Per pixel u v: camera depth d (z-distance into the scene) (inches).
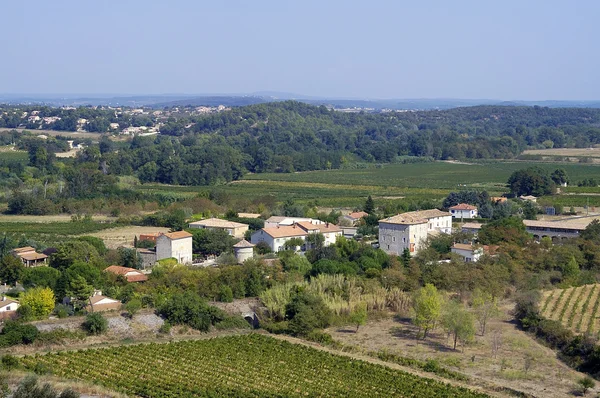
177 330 6254.9
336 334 6407.5
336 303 6776.6
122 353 5511.8
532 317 6565.0
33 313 6146.7
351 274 7628.0
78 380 4781.0
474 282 7450.8
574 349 5748.0
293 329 6333.7
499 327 6604.3
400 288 7416.3
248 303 6973.4
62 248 7829.7
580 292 7549.2
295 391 4862.2
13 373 4766.2
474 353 5880.9
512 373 5354.3
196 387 4825.3
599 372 5369.1
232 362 5423.2
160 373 5103.3
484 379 5255.9
